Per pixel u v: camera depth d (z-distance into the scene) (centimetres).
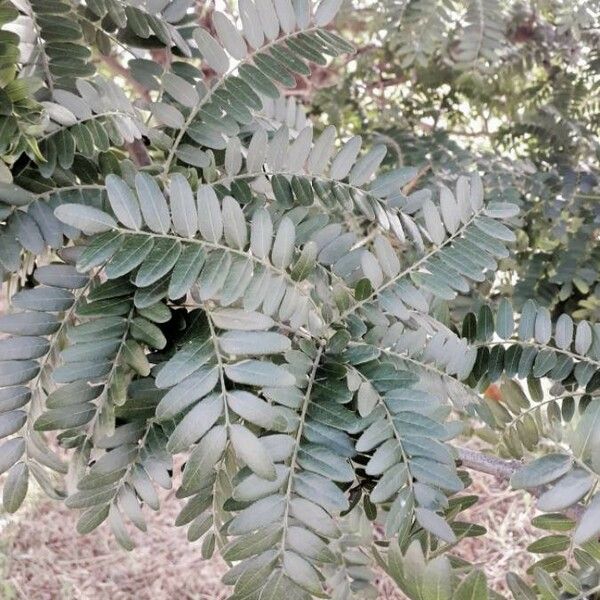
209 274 35
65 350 35
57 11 45
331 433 34
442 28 80
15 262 39
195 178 42
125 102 45
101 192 42
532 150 93
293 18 45
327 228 45
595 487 31
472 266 44
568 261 73
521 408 49
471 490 136
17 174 41
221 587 131
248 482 31
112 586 130
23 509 135
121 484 37
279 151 47
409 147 84
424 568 29
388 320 45
